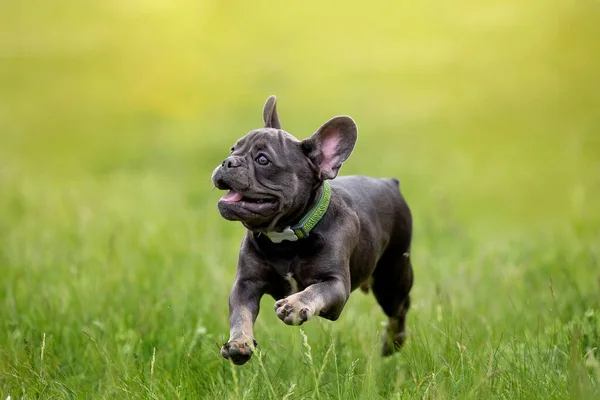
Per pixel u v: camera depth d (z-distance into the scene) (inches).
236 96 1558.8
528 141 1088.8
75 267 476.7
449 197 791.1
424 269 523.8
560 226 680.4
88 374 349.7
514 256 548.4
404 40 1823.3
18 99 1637.6
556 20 1636.3
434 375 295.3
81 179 1013.8
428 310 419.2
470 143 1099.9
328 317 307.7
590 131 1102.4
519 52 1567.4
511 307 428.1
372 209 351.3
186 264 507.5
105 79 1756.9
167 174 999.6
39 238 588.7
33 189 865.5
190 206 740.0
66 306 413.7
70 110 1541.6
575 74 1398.9
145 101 1592.0
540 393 286.4
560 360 327.0
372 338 370.0
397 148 1072.2
